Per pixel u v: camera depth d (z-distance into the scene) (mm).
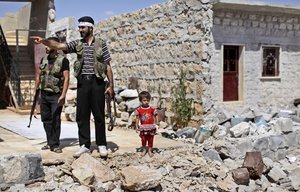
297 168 8969
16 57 16891
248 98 13008
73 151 7855
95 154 7590
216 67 12148
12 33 21156
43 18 17922
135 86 14602
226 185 7426
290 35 14086
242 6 12258
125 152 7922
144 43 14289
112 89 7574
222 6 11938
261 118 11492
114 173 6980
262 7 12672
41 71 7852
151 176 6684
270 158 9961
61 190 6430
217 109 12031
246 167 8219
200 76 11867
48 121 7840
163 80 13359
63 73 7688
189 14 12234
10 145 8445
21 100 15539
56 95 7758
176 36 12766
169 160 7832
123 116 12070
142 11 14359
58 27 16562
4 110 15508
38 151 7832
